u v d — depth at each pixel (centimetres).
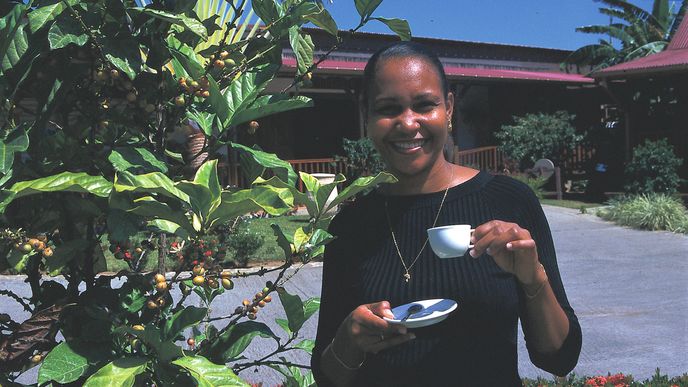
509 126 2209
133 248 206
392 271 194
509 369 186
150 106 190
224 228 196
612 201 1789
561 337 178
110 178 193
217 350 196
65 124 197
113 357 179
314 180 197
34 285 207
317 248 196
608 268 1062
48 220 200
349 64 1964
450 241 170
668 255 1169
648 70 1927
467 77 2083
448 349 184
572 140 2167
